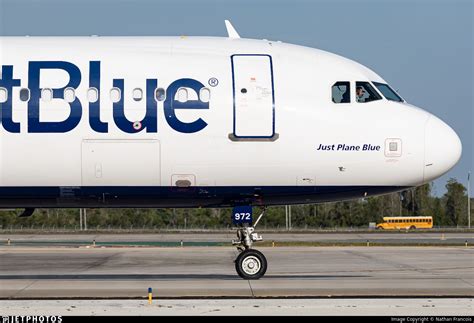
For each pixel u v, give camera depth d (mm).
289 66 91750
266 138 89500
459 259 135750
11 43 91438
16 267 122562
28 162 88312
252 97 89688
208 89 89375
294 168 90375
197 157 89125
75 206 93500
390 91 94312
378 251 158500
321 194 92375
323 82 91500
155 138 88562
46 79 88688
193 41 93188
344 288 87250
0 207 93312
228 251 158625
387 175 91438
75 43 91812
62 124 87938
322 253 151625
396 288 87312
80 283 93125
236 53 91938
